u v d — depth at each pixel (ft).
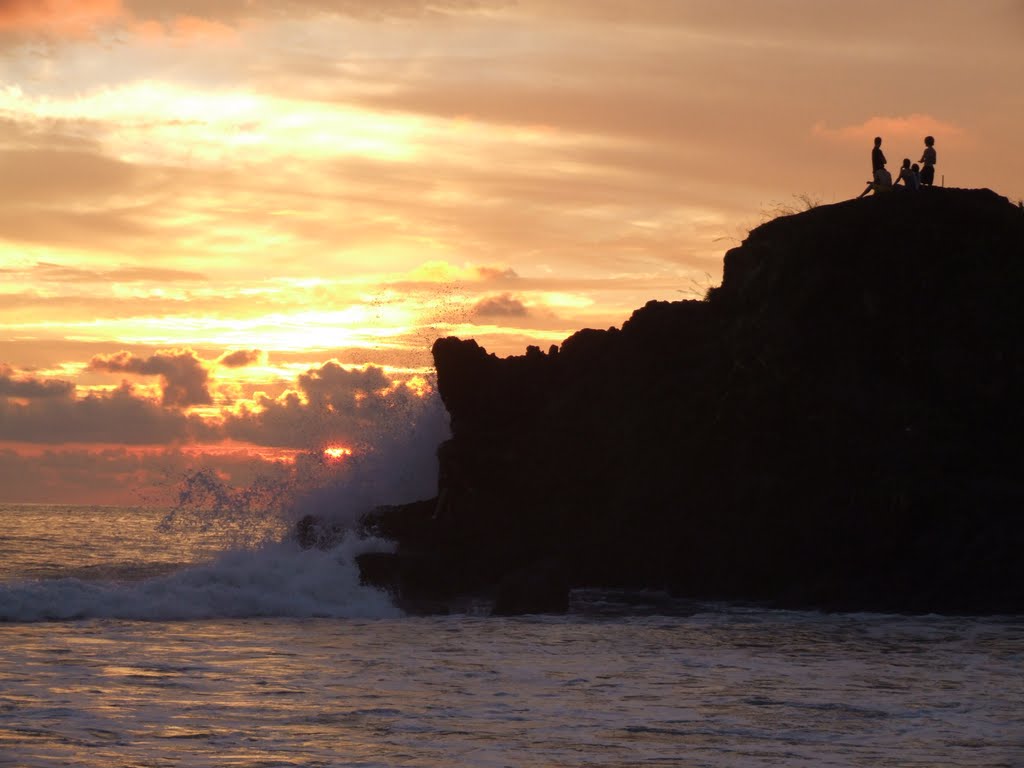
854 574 224.74
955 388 241.35
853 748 95.61
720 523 240.73
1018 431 239.91
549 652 149.69
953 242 252.01
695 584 235.61
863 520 227.81
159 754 90.17
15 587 179.73
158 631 161.79
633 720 105.40
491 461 269.44
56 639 150.10
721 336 268.82
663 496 250.57
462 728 101.04
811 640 167.12
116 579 220.43
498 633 170.09
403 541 257.34
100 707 106.73
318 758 89.86
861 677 131.54
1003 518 221.25
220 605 187.93
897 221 252.83
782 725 104.17
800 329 249.75
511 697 115.96
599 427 269.03
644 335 277.23
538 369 285.23
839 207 260.01
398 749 93.09
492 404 277.64
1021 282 250.78
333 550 250.57
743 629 181.16
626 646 157.17
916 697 118.52
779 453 244.22
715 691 121.19
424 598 219.61
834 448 238.07
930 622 194.49
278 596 193.26
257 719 103.35
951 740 98.89
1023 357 242.37
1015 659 147.84
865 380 244.22
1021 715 109.50
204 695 113.80
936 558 219.61
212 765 87.25
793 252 255.91
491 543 255.09
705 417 260.01
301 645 151.43
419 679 126.11
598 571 246.47
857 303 248.93
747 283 264.31
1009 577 212.84
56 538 418.31
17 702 107.96
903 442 235.61
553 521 258.57
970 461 235.81
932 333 245.04
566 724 103.30
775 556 230.89
